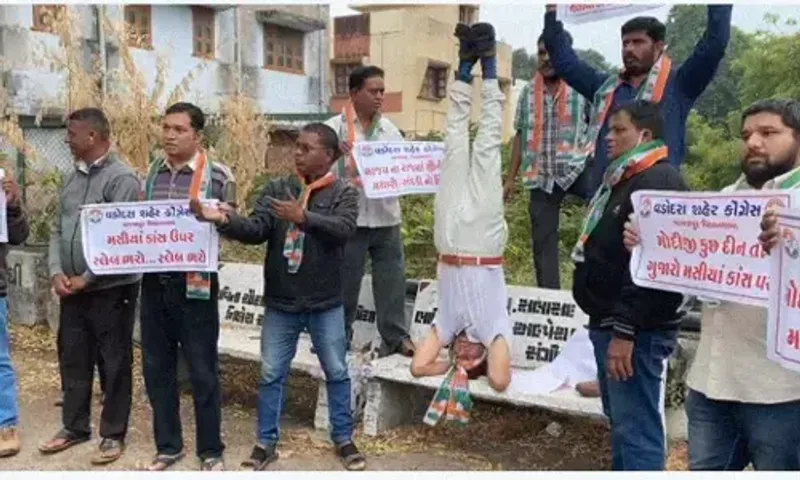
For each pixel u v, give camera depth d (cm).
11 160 842
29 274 669
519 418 480
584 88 410
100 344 421
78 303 422
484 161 380
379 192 470
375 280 491
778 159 259
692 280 274
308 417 486
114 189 404
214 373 398
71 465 416
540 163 516
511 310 472
